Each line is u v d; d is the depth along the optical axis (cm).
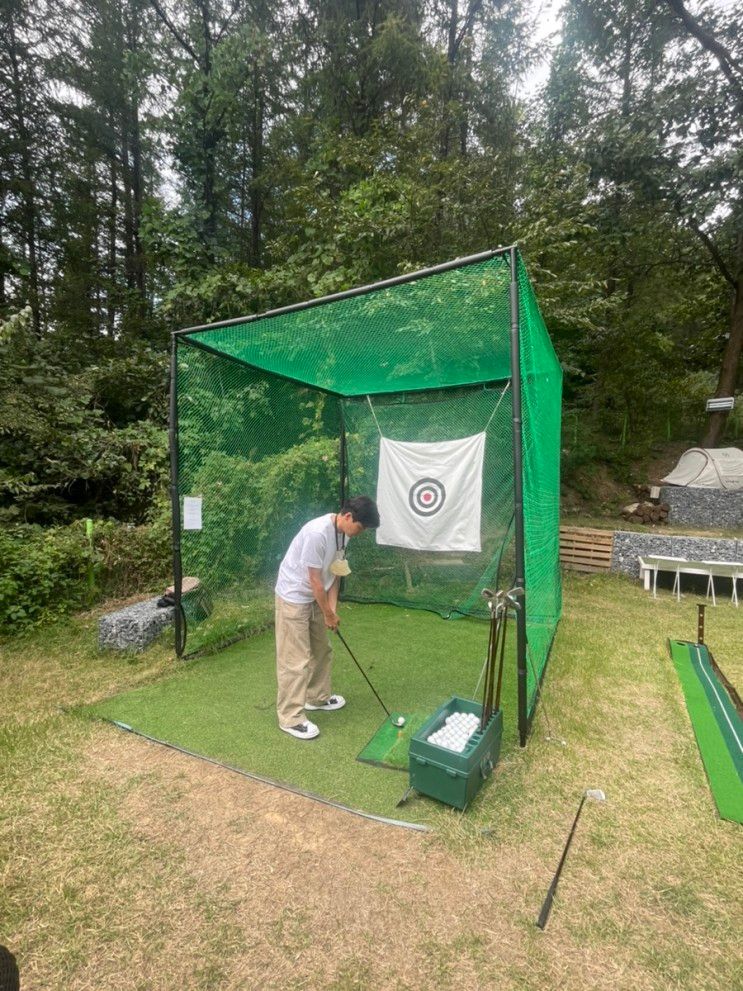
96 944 146
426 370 423
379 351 371
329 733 262
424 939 149
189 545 385
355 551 541
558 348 888
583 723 279
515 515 236
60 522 600
